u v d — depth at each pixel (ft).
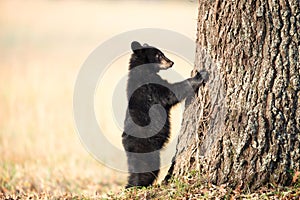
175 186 33.58
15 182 47.39
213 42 33.35
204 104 33.78
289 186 31.22
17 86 100.78
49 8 235.40
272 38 31.45
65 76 110.83
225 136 32.24
